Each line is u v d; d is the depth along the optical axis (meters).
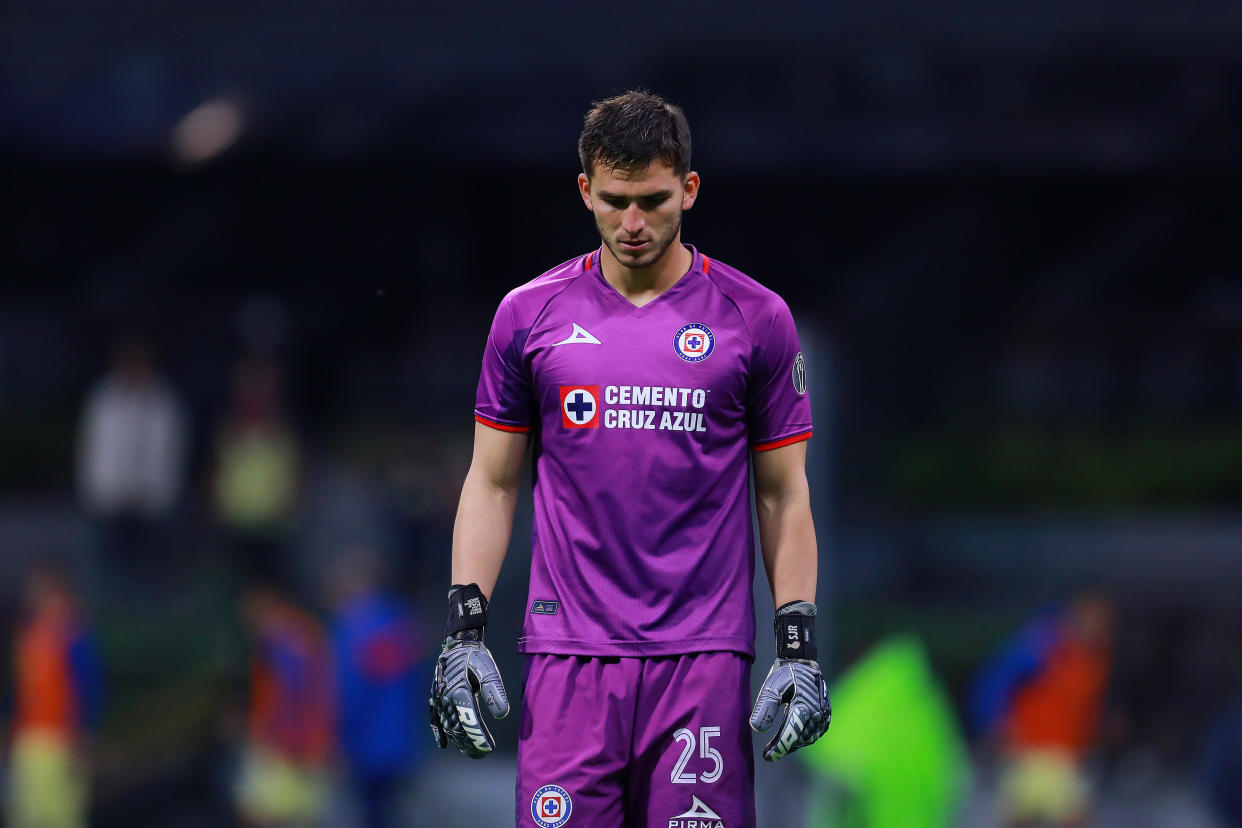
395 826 30.28
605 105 10.27
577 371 10.58
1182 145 73.31
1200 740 36.75
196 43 76.12
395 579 52.31
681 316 10.66
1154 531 65.31
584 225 84.19
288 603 32.44
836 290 79.81
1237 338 82.25
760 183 80.00
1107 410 81.19
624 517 10.54
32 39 76.19
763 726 10.41
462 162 75.50
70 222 84.62
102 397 56.16
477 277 86.12
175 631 47.50
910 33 74.56
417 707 30.92
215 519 57.09
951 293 81.38
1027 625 51.56
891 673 23.78
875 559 61.91
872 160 73.88
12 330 84.38
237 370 80.12
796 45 74.81
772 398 10.84
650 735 10.56
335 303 84.94
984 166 74.25
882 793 23.17
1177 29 73.44
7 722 34.88
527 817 10.62
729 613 10.69
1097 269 83.12
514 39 75.56
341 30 75.94
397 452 71.81
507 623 33.31
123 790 36.31
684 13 75.25
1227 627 47.31
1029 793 29.89
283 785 31.27
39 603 33.19
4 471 72.56
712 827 10.57
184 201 84.81
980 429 78.06
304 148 75.56
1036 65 73.94
